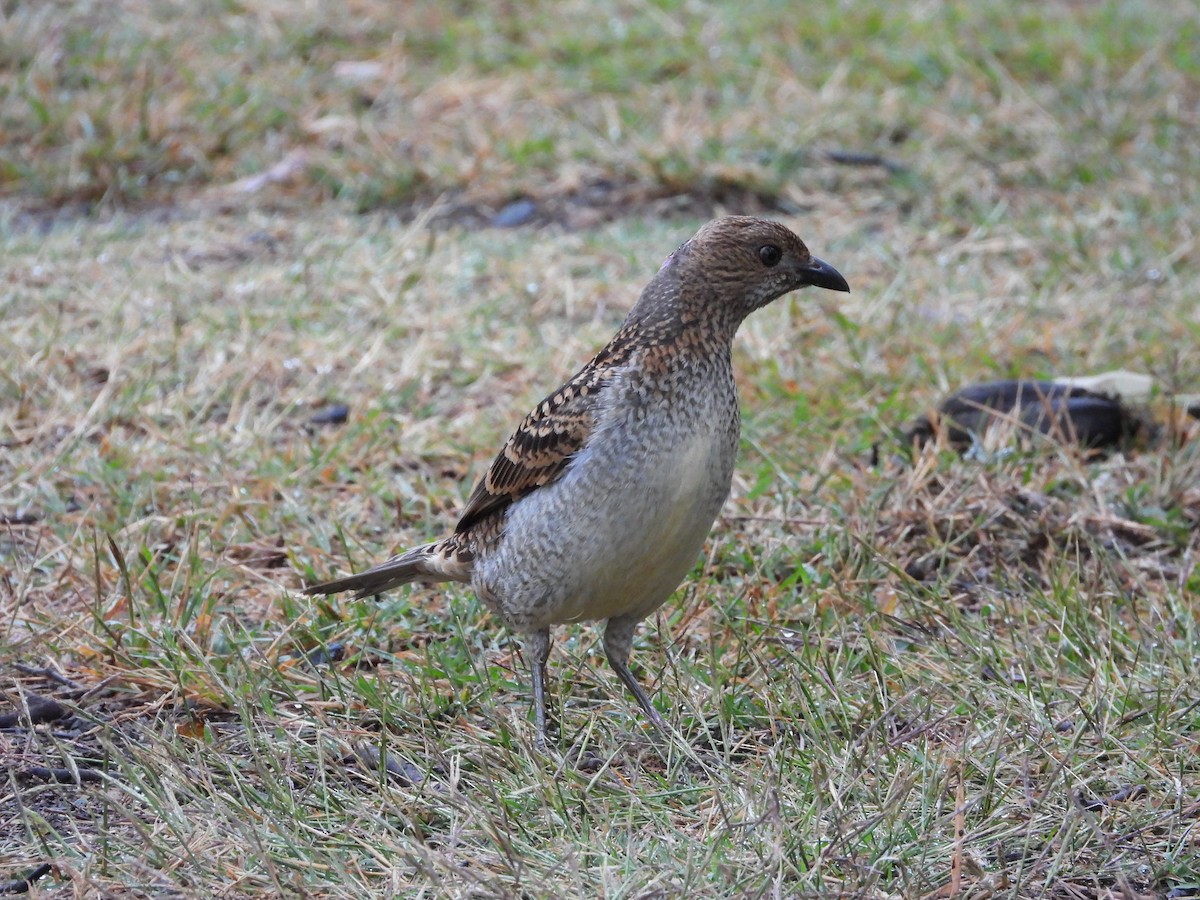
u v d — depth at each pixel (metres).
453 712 8.45
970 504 10.77
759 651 8.93
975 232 15.77
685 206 16.77
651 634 9.25
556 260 15.30
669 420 7.75
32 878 6.89
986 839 7.12
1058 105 18.41
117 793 7.56
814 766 7.36
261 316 13.73
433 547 8.77
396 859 6.90
